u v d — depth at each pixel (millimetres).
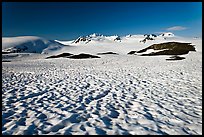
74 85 11836
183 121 6258
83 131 5449
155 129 5648
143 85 11758
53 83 12430
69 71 19719
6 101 8117
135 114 6875
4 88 10500
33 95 9242
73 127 5707
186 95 9344
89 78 14617
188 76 14680
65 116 6582
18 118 6332
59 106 7660
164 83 12266
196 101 8391
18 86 11203
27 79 13898
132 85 11805
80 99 8711
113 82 12852
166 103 8141
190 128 5750
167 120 6340
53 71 19719
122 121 6230
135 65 25734
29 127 5648
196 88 10742
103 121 6199
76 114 6781
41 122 6035
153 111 7184
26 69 21906
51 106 7645
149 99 8742
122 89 10734
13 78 14133
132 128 5695
